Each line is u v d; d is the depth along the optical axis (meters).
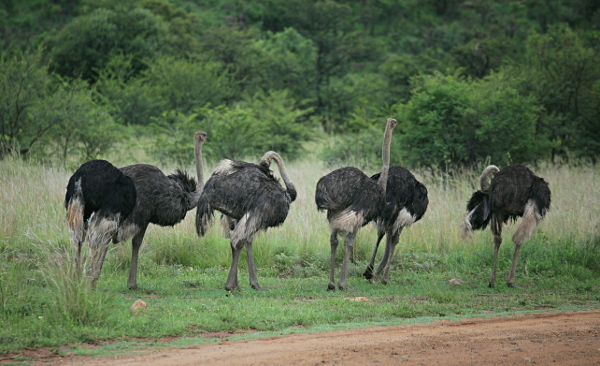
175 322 16.81
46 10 179.00
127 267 25.89
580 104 62.12
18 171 34.62
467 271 28.69
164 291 21.86
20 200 29.33
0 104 46.00
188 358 13.62
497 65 92.44
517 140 48.62
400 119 53.81
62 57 98.50
